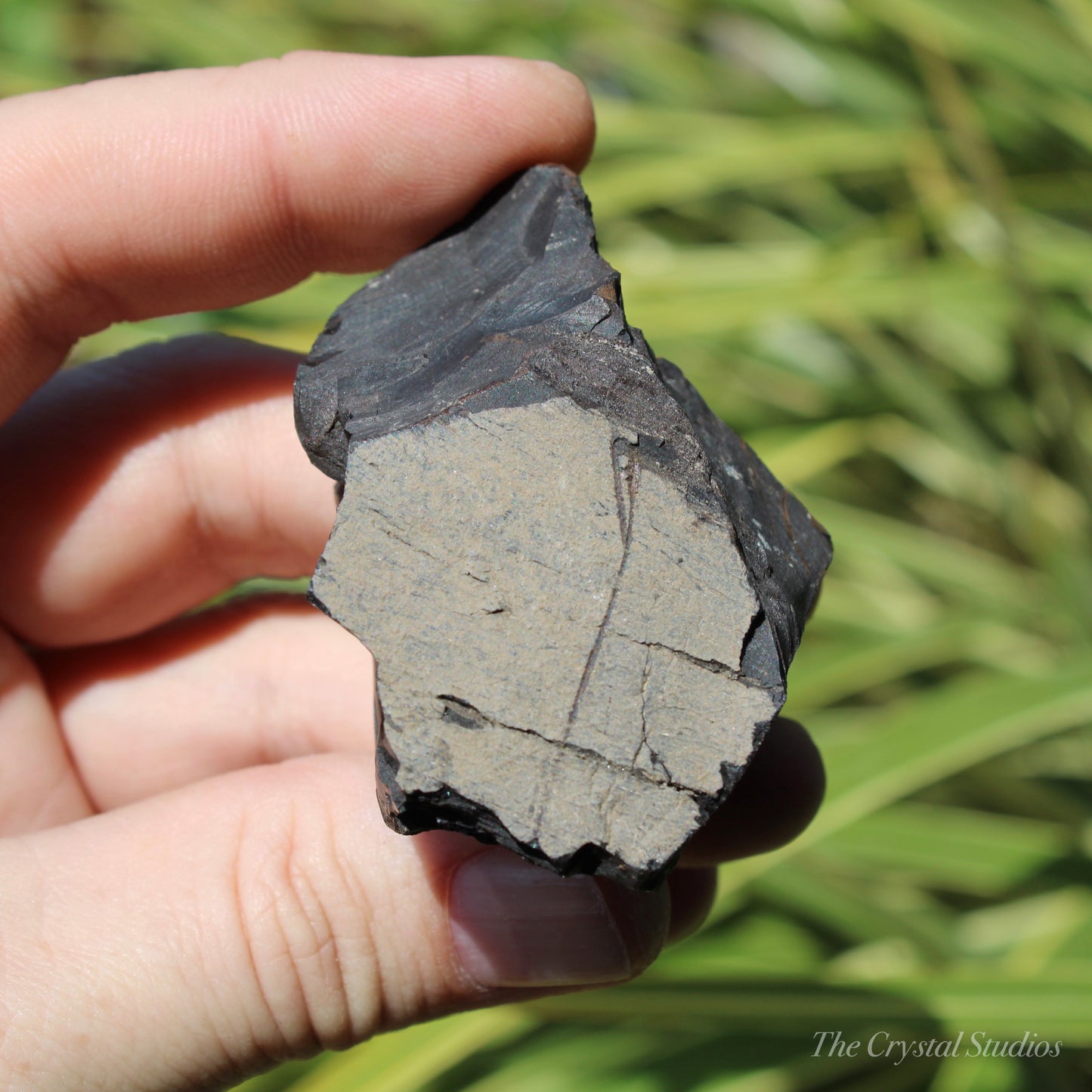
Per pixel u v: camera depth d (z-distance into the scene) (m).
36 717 0.17
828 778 0.18
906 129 0.22
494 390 0.13
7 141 0.16
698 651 0.13
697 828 0.13
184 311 0.17
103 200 0.16
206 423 0.17
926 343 0.23
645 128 0.23
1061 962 0.17
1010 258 0.20
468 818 0.13
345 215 0.16
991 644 0.21
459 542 0.13
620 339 0.13
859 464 0.24
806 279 0.21
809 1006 0.17
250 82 0.16
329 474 0.14
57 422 0.17
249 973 0.14
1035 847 0.19
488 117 0.16
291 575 0.18
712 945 0.19
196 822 0.15
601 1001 0.17
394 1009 0.15
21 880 0.14
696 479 0.13
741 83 0.25
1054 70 0.21
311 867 0.14
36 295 0.16
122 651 0.17
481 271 0.15
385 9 0.26
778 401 0.23
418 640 0.13
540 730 0.13
